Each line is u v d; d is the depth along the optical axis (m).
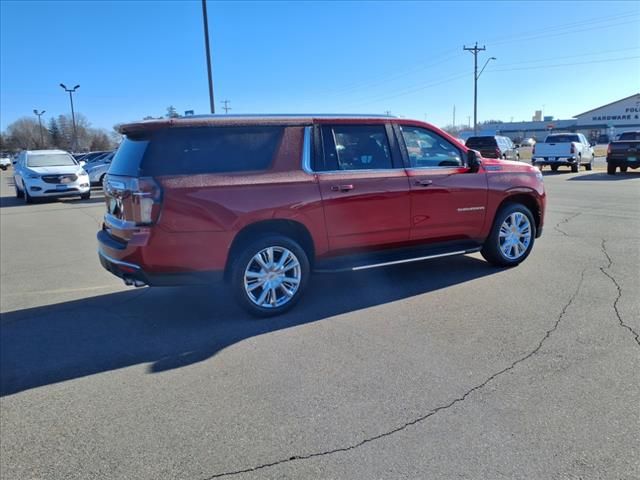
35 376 3.66
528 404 3.05
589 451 2.60
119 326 4.63
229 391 3.34
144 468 2.59
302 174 4.66
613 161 20.61
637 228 8.63
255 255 4.52
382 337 4.13
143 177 4.10
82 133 99.00
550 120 104.44
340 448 2.70
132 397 3.30
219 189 4.27
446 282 5.63
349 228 4.93
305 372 3.57
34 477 2.55
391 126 5.25
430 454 2.62
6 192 23.30
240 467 2.57
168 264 4.19
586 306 4.70
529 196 6.26
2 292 5.84
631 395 3.12
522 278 5.68
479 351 3.81
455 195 5.56
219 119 4.36
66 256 7.84
